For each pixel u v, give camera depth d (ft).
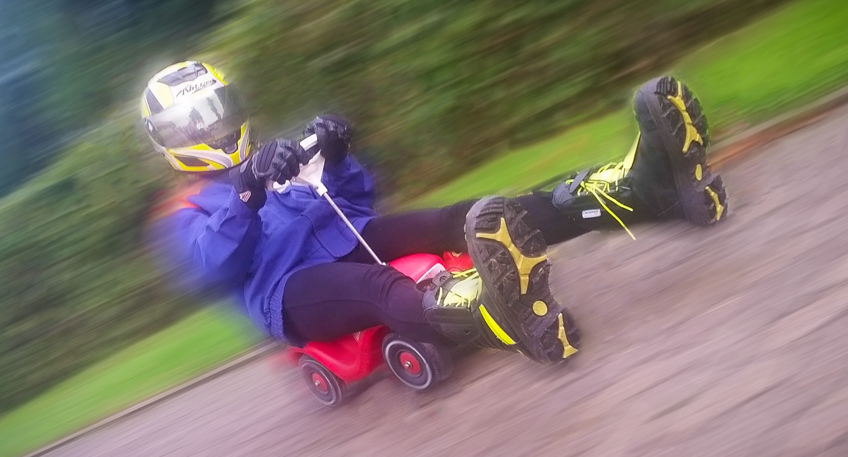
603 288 9.78
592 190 9.59
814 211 9.46
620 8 17.03
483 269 7.84
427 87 17.58
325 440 10.15
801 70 13.84
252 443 11.27
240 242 9.23
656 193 9.39
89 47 21.99
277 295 9.96
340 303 9.49
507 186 15.90
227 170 10.40
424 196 18.12
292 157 8.63
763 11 17.25
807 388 6.95
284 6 17.62
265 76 17.92
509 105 17.65
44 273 19.80
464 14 17.13
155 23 21.76
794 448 6.42
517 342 8.25
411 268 10.12
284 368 13.65
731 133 12.84
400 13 17.29
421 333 9.00
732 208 10.17
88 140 19.45
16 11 22.29
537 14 17.06
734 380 7.41
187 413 13.88
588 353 8.74
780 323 7.88
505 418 8.46
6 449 17.06
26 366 20.39
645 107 8.82
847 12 15.28
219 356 15.93
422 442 8.85
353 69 17.75
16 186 23.22
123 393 16.65
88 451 14.48
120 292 19.88
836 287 8.04
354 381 10.60
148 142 18.72
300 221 10.21
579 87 17.42
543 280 8.13
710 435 6.91
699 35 17.30
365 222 10.75
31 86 22.74
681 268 9.41
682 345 8.19
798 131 11.90
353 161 11.30
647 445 7.11
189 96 10.19
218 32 18.51
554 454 7.55
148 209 19.24
